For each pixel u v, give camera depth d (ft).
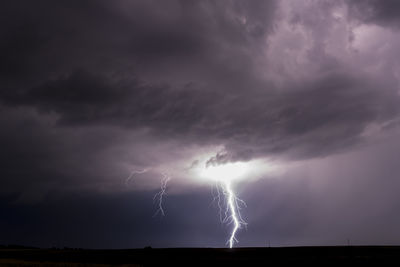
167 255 125.08
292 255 115.44
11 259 116.98
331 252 120.88
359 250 125.08
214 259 110.11
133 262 109.40
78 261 114.32
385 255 108.99
